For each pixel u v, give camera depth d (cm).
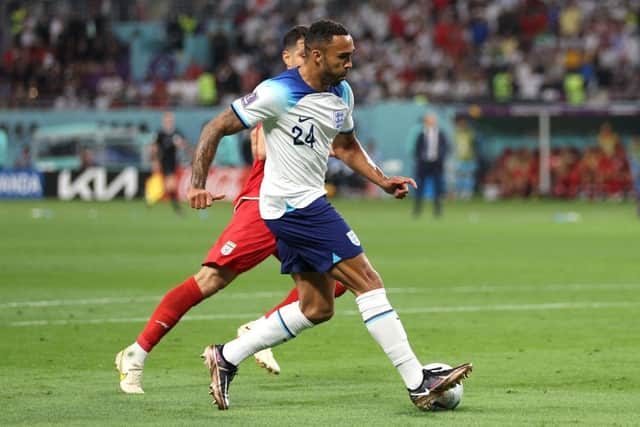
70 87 17412
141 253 7500
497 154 15962
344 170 15875
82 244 8225
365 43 17850
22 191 16025
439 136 11625
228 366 2898
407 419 2734
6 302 5053
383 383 3253
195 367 3512
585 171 15712
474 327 4341
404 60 17425
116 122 16088
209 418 2755
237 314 4706
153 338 3123
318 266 2884
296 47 3350
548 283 5825
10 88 17812
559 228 10006
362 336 4125
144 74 18238
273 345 2961
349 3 18488
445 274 6253
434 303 5062
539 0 17812
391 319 2838
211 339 4062
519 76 16600
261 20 18550
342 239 2856
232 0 18938
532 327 4341
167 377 3344
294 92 2844
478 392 3098
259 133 3275
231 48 18450
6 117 16338
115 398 3019
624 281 5916
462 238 8856
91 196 15825
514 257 7269
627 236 9075
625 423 2677
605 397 3019
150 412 2827
